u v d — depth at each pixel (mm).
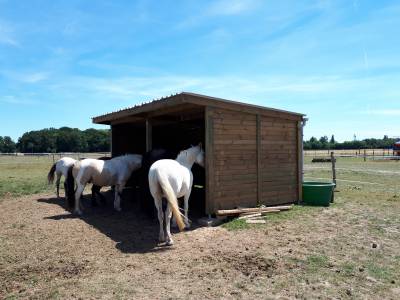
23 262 5090
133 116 10203
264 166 9023
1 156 42594
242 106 8289
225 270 4719
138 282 4328
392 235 6559
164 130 12961
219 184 7891
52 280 4410
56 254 5438
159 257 5277
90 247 5789
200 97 7371
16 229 6973
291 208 9047
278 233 6691
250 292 4047
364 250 5645
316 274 4598
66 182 9602
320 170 22016
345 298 3910
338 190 12609
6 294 4016
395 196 11125
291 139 9859
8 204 9828
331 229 6992
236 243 6000
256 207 8695
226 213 7621
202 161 7633
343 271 4711
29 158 37281
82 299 3865
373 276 4551
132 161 9141
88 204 9906
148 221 7695
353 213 8562
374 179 16688
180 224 5465
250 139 8641
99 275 4562
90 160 8516
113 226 7219
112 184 8859
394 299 3889
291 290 4105
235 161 8266
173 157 8562
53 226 7180
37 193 12180
